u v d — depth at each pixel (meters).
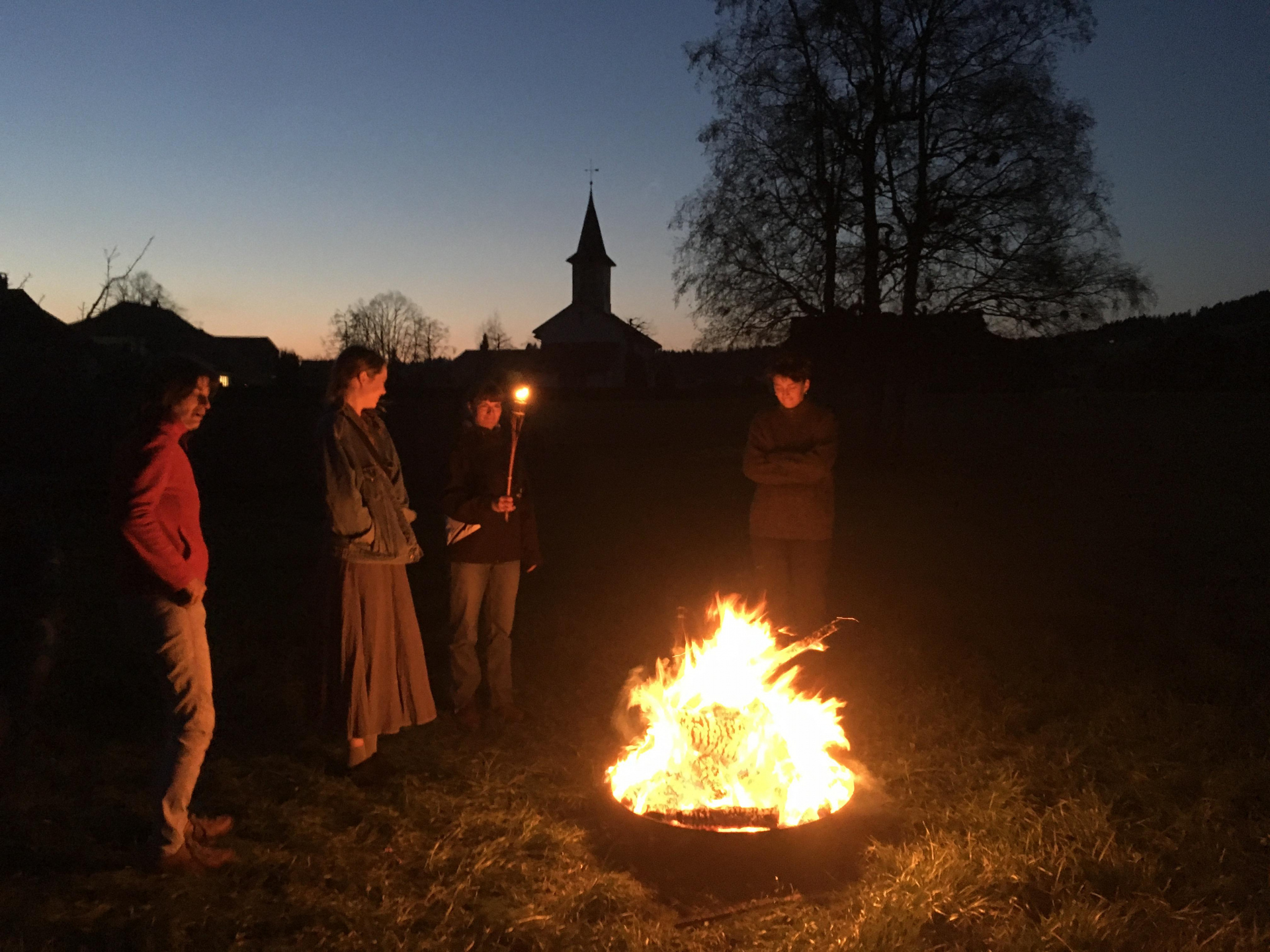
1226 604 7.76
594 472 21.61
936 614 7.37
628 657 6.25
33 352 17.56
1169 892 3.36
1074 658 6.11
